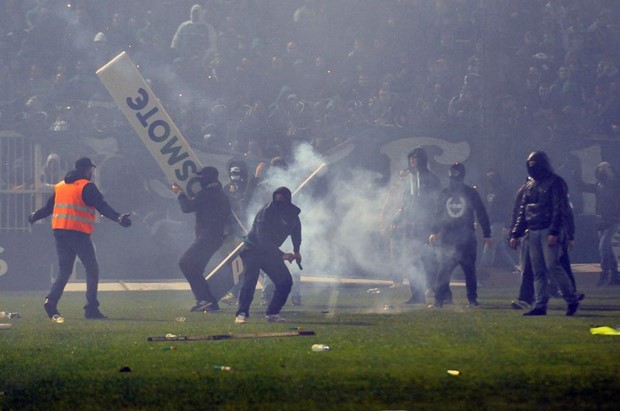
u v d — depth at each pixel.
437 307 40.66
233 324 33.22
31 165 57.78
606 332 28.78
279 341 27.31
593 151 61.47
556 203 35.16
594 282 58.75
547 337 27.94
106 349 26.05
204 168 39.94
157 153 41.94
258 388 19.48
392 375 20.94
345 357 23.75
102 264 58.09
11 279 56.56
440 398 18.20
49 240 57.03
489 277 57.41
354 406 17.50
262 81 68.31
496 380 20.17
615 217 56.12
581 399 18.02
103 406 17.89
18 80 67.31
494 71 60.44
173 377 21.00
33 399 18.67
